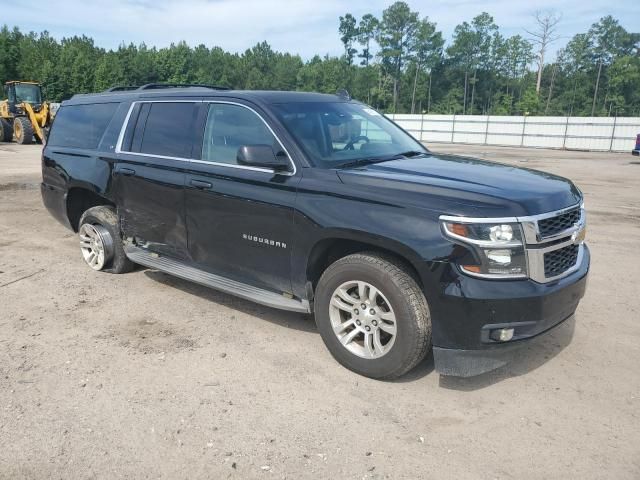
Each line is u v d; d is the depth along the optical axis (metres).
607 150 41.03
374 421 3.23
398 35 111.06
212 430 3.13
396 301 3.43
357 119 4.74
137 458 2.89
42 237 7.61
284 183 3.96
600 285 5.75
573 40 108.88
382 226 3.43
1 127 25.52
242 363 3.94
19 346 4.17
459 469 2.82
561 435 3.11
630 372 3.84
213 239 4.53
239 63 133.25
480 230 3.18
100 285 5.58
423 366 3.91
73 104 6.25
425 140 51.03
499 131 46.44
